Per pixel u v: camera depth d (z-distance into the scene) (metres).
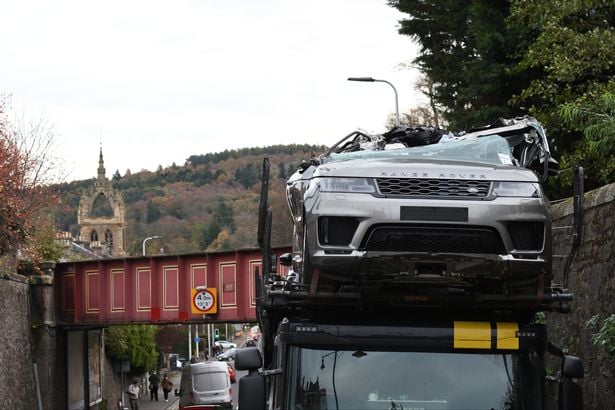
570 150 32.09
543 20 31.17
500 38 35.41
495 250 10.41
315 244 10.45
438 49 45.12
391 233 10.37
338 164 10.94
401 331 10.91
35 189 46.03
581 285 18.73
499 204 10.41
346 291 10.75
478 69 36.38
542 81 31.69
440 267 10.44
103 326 52.72
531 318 11.43
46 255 51.12
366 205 10.40
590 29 31.34
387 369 10.89
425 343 10.89
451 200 10.41
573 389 10.77
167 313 48.56
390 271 10.44
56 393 49.91
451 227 10.34
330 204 10.45
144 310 49.09
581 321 18.66
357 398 10.82
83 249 81.00
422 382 10.84
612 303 17.30
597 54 29.91
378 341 10.92
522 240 10.52
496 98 37.06
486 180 10.57
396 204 10.36
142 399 85.81
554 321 20.25
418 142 13.87
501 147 12.12
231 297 46.81
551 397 11.27
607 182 29.05
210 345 146.12
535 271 10.46
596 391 17.64
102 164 194.00
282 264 14.58
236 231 197.12
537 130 13.20
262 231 12.51
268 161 12.49
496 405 10.79
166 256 48.72
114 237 189.88
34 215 47.03
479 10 36.25
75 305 50.28
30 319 48.09
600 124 19.95
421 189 10.52
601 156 25.00
